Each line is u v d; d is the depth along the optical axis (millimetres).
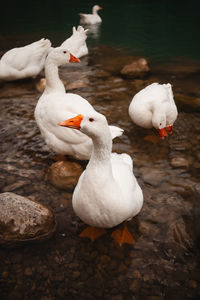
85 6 14664
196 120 4891
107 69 6973
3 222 2744
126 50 8547
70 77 6398
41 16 12703
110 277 2516
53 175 3518
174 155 4074
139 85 6109
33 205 2896
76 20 12047
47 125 3549
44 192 3404
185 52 8469
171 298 2369
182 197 3373
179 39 9641
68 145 3500
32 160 3918
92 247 2785
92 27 11031
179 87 6062
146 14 12852
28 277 2490
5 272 2520
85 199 2543
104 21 11922
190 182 3588
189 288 2445
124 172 2893
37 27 10859
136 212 2871
